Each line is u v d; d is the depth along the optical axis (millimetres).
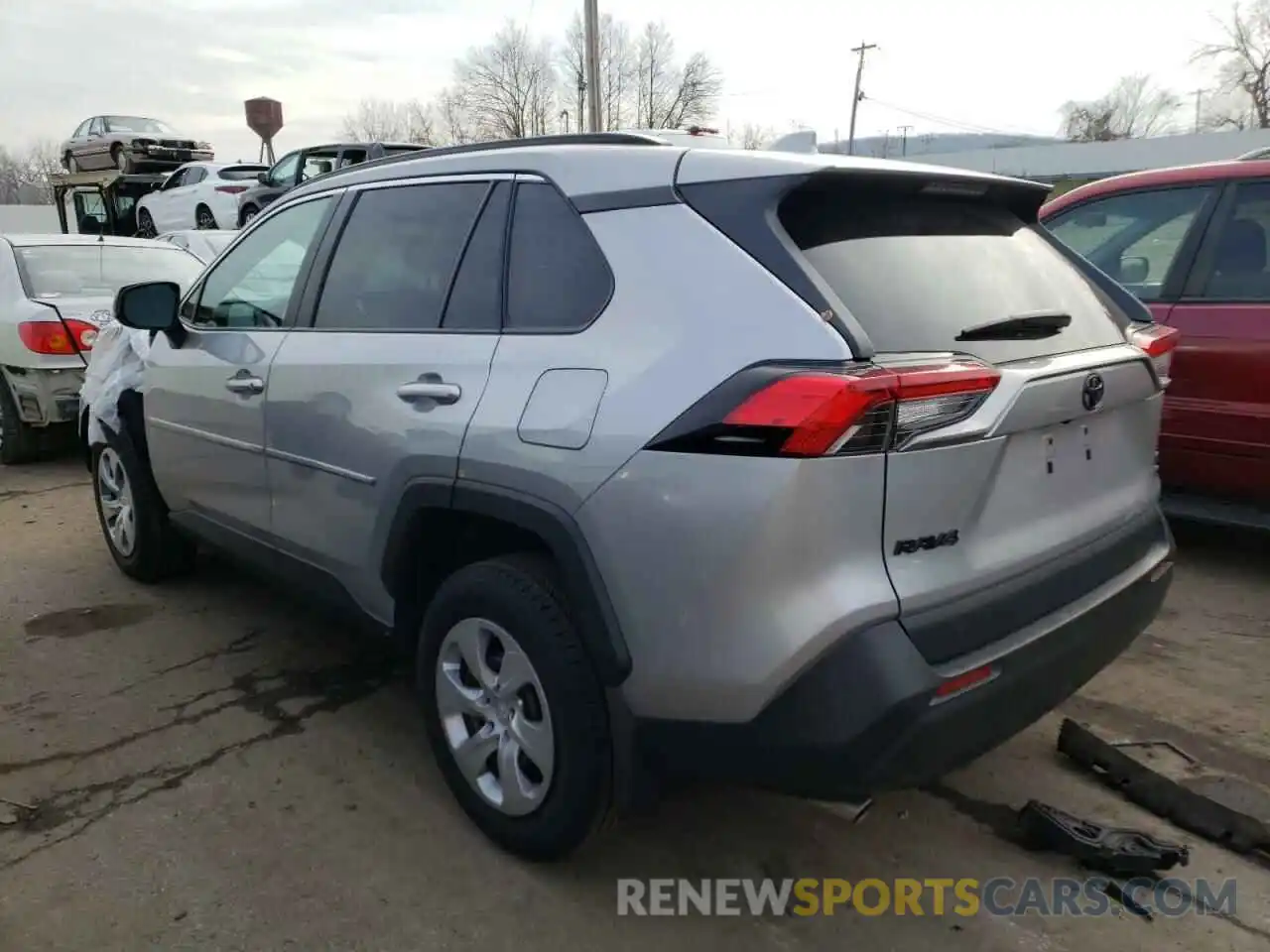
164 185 21656
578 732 2422
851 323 2072
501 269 2746
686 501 2131
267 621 4398
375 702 3652
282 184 17344
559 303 2553
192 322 4113
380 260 3182
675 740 2279
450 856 2760
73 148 24578
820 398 1982
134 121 24125
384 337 3021
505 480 2496
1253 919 2527
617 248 2443
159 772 3174
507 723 2666
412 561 2936
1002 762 3248
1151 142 41281
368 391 2988
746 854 2789
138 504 4637
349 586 3232
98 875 2664
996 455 2238
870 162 2441
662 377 2219
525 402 2492
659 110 38344
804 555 2031
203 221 20062
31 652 4070
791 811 2980
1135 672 3838
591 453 2295
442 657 2826
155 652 4078
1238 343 4461
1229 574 4863
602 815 2494
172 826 2879
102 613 4484
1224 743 3342
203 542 4188
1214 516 4672
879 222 2426
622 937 2463
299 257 3555
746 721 2143
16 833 2844
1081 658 2451
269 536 3609
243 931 2459
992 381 2189
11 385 7051
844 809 2432
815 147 3000
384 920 2504
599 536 2285
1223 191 4691
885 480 2059
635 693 2303
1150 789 2998
